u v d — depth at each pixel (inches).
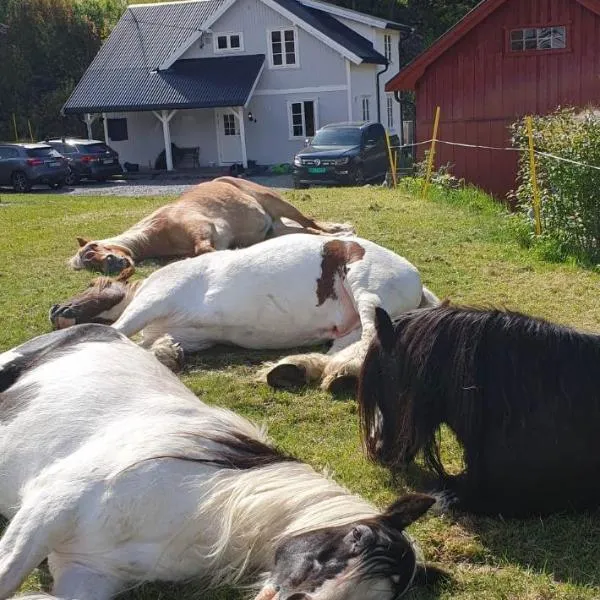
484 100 652.7
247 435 125.6
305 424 180.7
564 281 302.7
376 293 211.5
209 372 213.6
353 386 195.0
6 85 1444.4
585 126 356.5
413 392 134.6
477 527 135.7
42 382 141.8
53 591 111.2
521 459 130.5
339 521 103.2
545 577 121.4
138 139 1243.2
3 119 1429.6
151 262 345.1
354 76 1186.6
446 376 132.1
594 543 130.2
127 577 114.0
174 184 1019.3
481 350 131.0
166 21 1327.5
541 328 132.6
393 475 152.8
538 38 631.2
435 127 602.5
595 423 128.5
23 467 129.6
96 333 159.2
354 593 90.0
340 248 220.4
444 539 132.0
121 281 238.2
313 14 1266.0
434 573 115.1
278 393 196.9
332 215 467.8
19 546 109.6
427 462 146.8
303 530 103.1
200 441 119.1
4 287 308.2
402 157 953.5
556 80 631.2
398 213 475.2
